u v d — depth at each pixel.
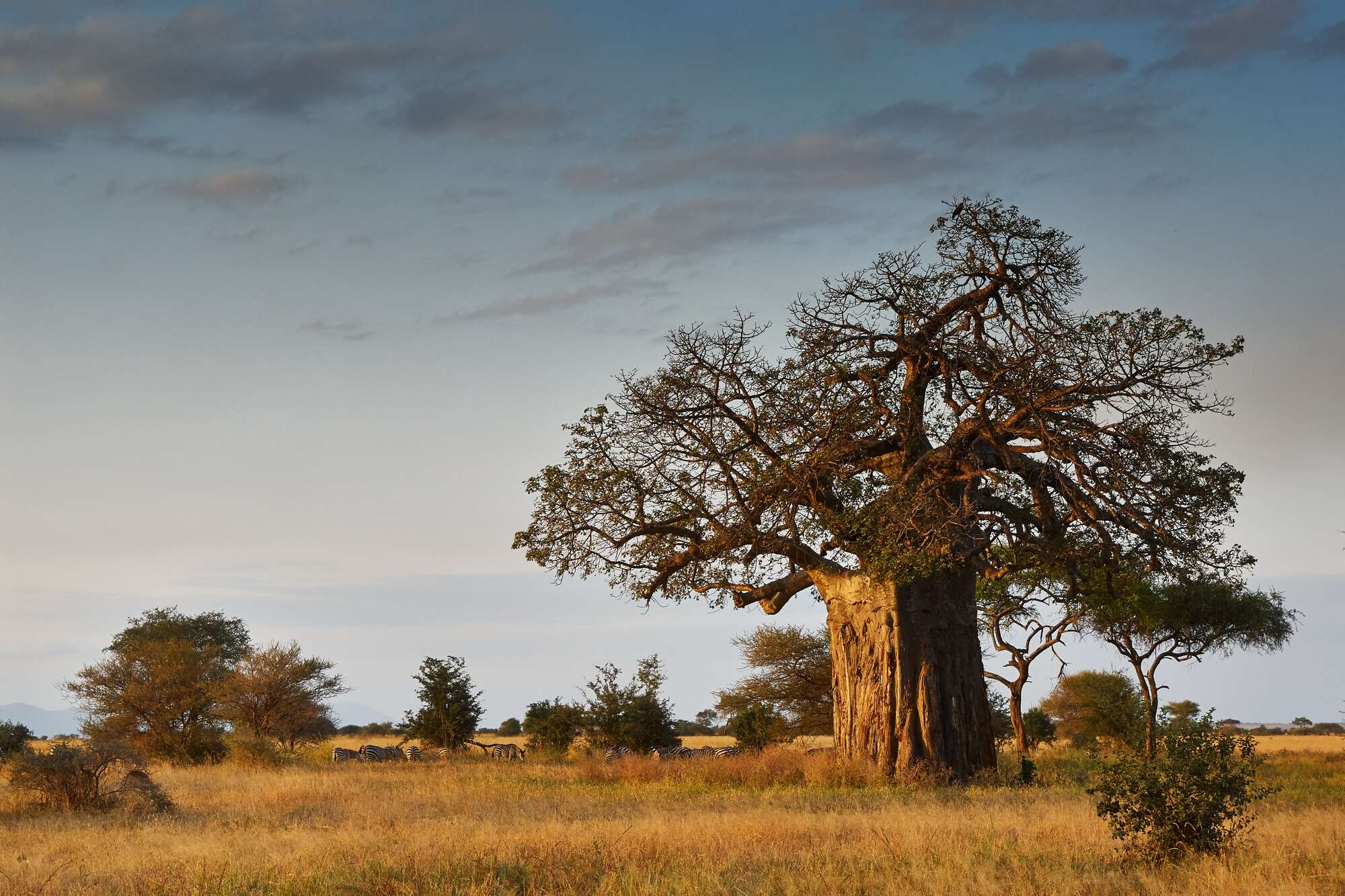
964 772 30.47
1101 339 28.56
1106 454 28.83
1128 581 34.31
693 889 12.08
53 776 23.91
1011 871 13.14
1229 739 15.13
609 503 31.06
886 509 28.34
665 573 32.09
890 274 30.72
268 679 56.97
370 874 13.00
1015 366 28.78
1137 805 14.70
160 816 21.72
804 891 12.09
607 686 54.28
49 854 15.90
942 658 31.09
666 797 26.22
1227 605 38.41
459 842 15.80
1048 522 30.52
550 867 13.52
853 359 30.39
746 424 30.28
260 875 13.19
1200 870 12.93
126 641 77.88
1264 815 18.59
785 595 33.38
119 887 12.79
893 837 15.92
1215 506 29.28
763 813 20.20
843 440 29.88
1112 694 56.47
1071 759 41.34
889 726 30.67
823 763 30.47
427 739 60.16
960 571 31.83
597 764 35.00
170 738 52.44
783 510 29.77
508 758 51.78
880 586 31.11
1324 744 72.38
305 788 29.00
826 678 52.31
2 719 49.41
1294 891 11.35
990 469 31.61
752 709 52.28
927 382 31.30
